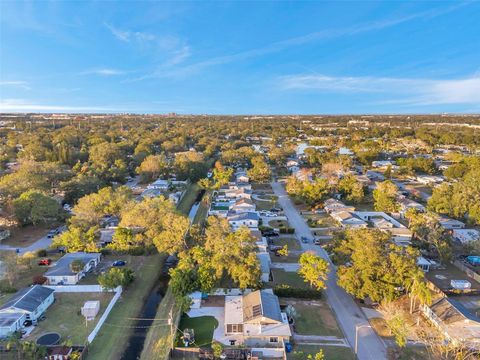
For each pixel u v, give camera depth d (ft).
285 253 192.13
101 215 239.30
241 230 175.22
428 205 283.18
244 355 118.83
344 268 157.69
